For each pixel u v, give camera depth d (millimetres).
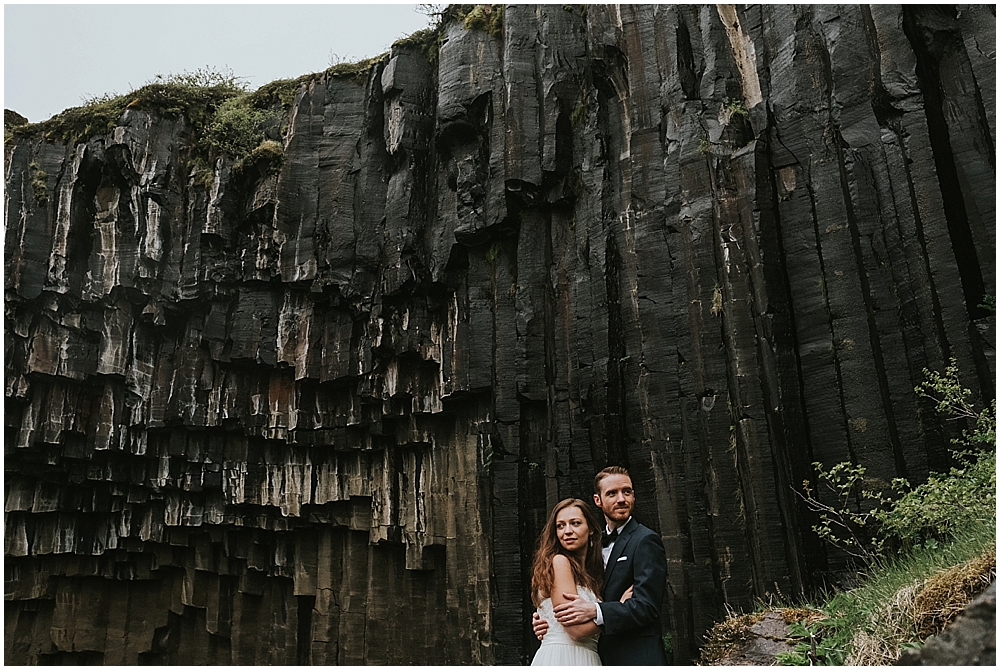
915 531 8172
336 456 17219
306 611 17609
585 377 12352
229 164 18422
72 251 18391
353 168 17219
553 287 13508
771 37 11578
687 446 10555
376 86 17125
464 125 15266
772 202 10805
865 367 9594
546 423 13344
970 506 7363
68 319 18328
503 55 14977
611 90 13219
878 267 9836
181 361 18266
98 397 18734
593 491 11805
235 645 17797
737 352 10320
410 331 15680
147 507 18953
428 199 16078
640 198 12102
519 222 14414
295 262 17203
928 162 9742
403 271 15586
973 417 8766
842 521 9258
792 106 11031
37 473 18609
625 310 12070
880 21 10438
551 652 4730
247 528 18125
